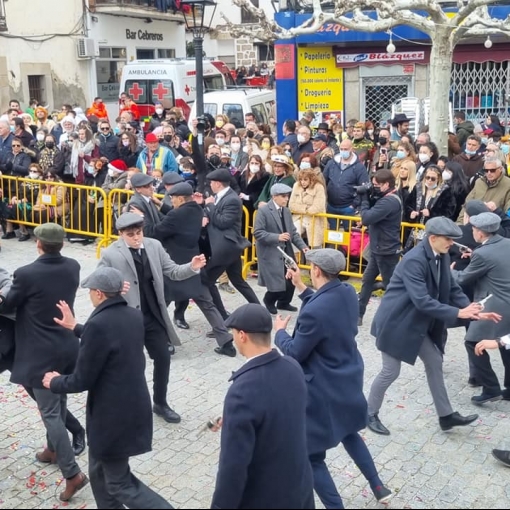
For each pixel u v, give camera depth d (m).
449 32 11.19
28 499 5.47
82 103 24.62
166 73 20.42
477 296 6.79
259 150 11.95
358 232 10.03
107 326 4.73
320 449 4.98
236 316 4.05
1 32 22.05
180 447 6.18
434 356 6.18
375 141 13.37
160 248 6.57
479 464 5.91
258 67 33.50
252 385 3.90
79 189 11.99
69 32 23.98
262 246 8.92
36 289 5.48
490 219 6.62
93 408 4.77
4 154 13.07
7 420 6.66
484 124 15.82
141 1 25.72
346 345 5.08
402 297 6.05
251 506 3.91
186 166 11.44
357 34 16.30
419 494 5.51
